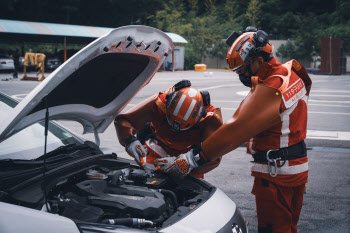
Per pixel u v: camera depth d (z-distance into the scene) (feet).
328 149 27.22
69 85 9.30
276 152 9.37
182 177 9.52
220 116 11.35
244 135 8.82
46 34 104.63
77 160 9.29
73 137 11.46
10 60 93.66
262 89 8.83
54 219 7.11
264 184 9.62
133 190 8.86
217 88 71.31
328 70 121.49
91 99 10.55
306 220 14.99
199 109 10.67
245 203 16.60
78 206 8.07
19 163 8.63
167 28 179.32
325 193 18.15
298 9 219.20
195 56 152.35
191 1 208.13
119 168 10.24
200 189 9.90
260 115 8.77
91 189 8.79
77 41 123.44
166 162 9.93
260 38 9.16
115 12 203.92
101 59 9.37
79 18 204.03
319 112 43.39
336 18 199.31
